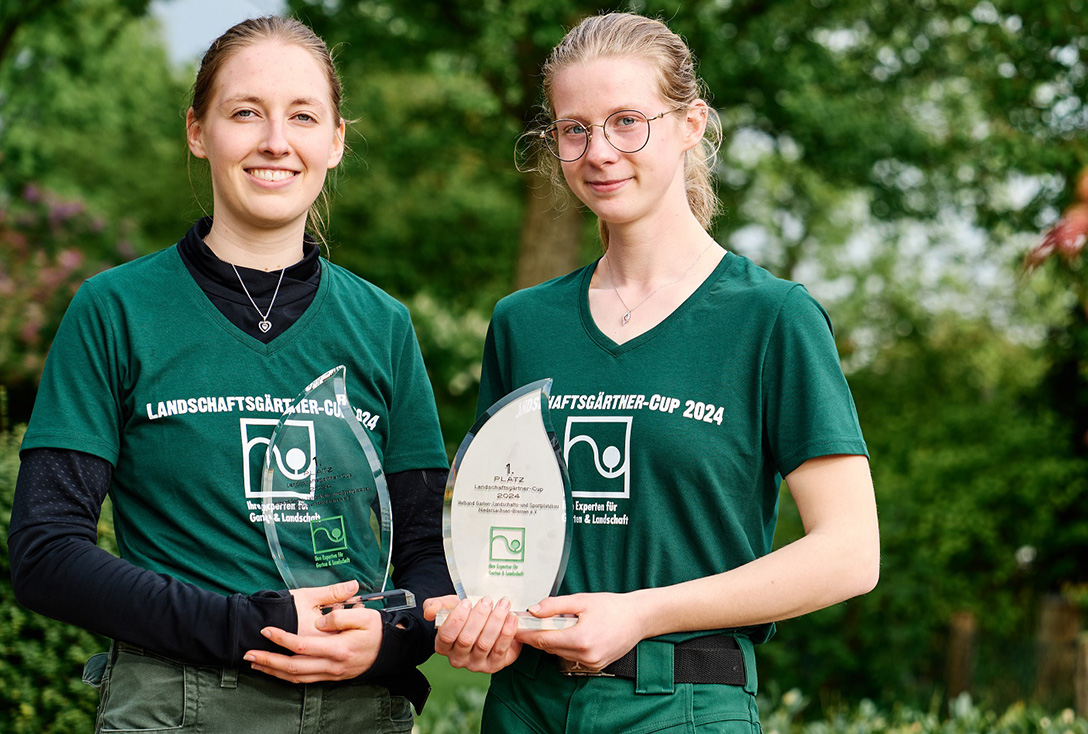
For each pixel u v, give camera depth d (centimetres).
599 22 216
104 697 203
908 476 1123
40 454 202
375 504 218
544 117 241
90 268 1012
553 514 205
